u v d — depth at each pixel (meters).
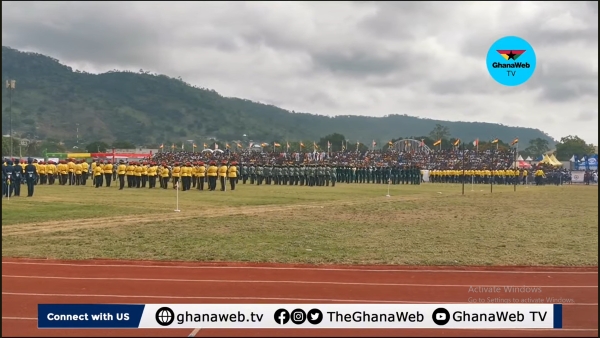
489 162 86.50
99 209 27.20
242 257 15.30
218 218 24.52
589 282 12.79
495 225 23.84
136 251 16.03
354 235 20.06
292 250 16.56
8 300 10.88
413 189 55.34
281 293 11.54
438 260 15.16
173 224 22.20
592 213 30.02
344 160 93.56
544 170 81.06
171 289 11.79
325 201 35.47
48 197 34.03
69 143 175.38
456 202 37.38
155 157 93.31
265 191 44.41
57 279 12.59
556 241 19.06
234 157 84.75
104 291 11.59
